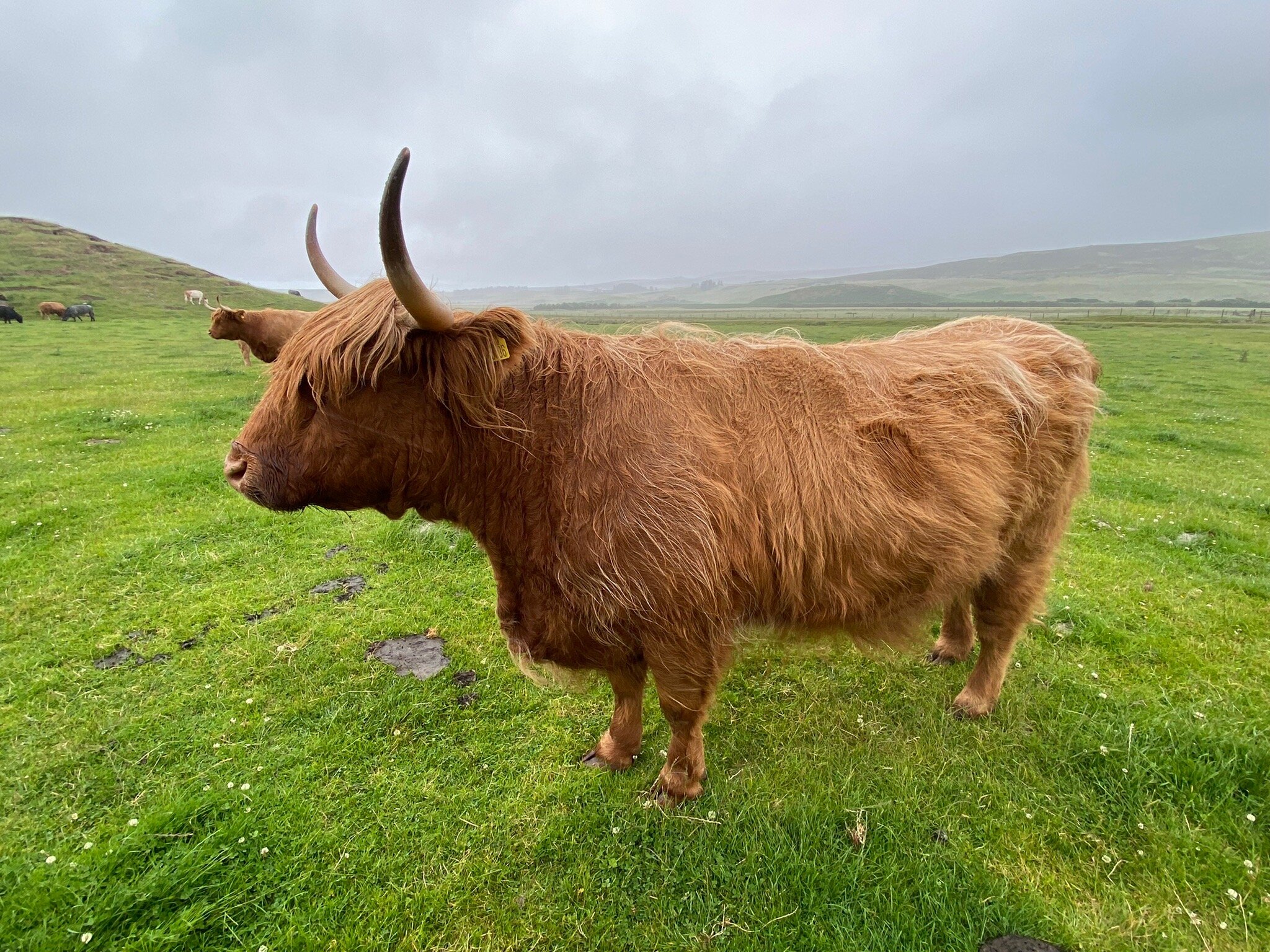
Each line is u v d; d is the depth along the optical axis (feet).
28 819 9.93
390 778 10.87
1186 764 10.71
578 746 11.78
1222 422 47.14
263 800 10.22
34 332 111.24
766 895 8.86
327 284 9.29
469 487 8.68
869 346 10.74
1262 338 144.15
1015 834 9.84
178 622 15.39
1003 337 11.72
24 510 22.48
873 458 9.07
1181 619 15.99
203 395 48.57
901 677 13.71
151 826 9.40
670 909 8.72
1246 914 8.55
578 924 8.55
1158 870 9.23
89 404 43.68
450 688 13.29
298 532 20.93
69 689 12.91
